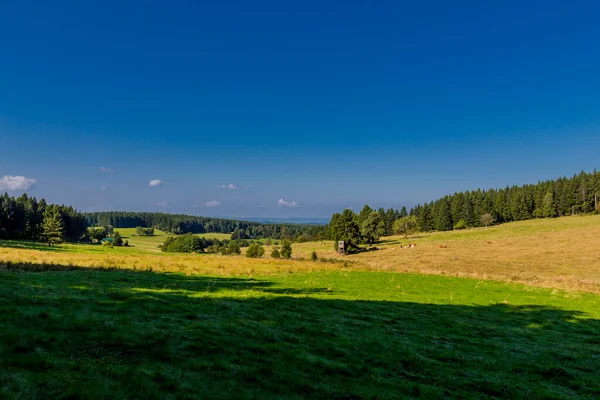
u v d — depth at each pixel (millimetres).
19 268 27297
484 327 20406
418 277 41688
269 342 13984
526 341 18297
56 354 10008
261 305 20859
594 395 12328
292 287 29469
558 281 42938
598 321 23688
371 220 125938
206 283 27766
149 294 20031
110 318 14023
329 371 11875
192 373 10086
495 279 42656
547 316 24422
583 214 144750
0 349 9555
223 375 10320
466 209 162625
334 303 23641
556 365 14898
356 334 16703
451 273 46906
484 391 11930
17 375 8180
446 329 19359
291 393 9875
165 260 43750
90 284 21656
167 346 11891
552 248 78938
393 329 18406
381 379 11766
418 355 14477
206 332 13977
